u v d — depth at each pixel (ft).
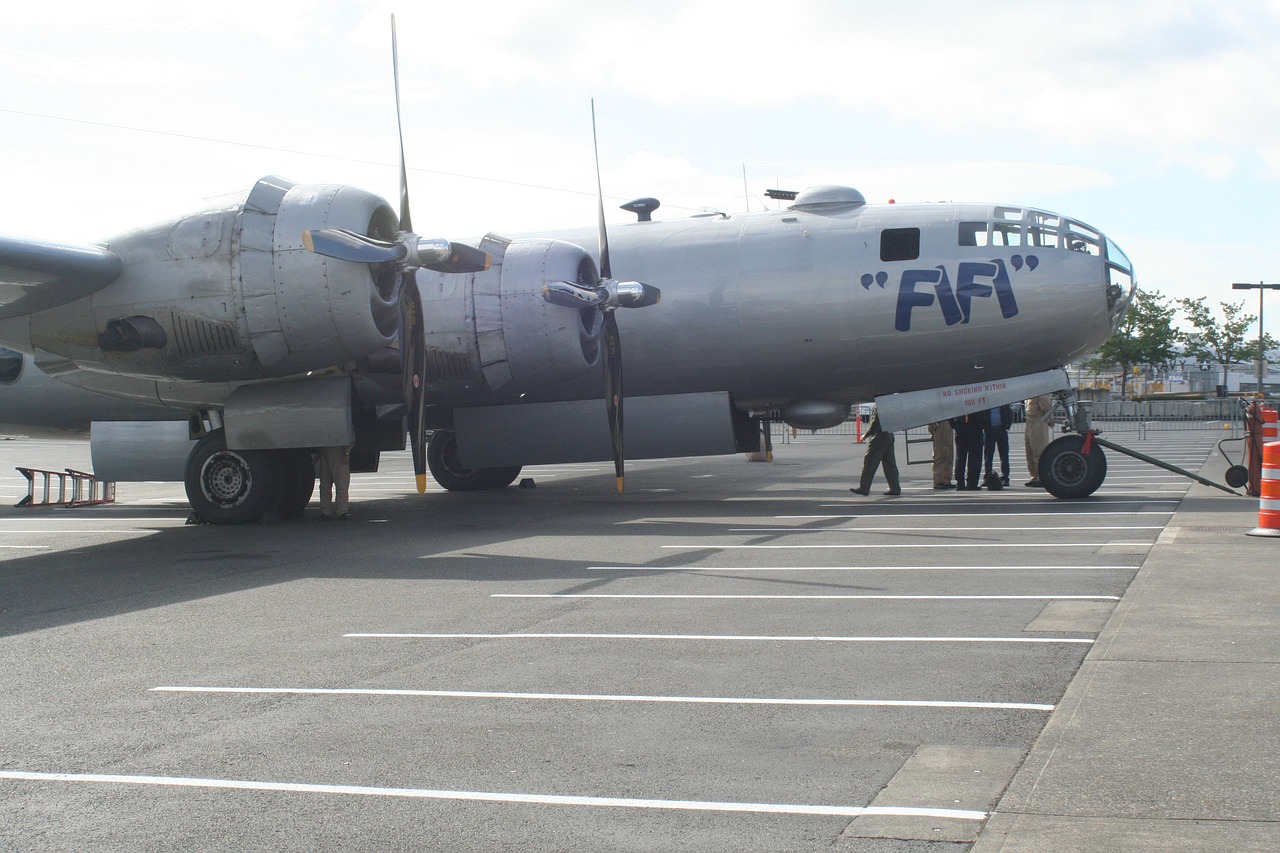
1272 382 225.56
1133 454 50.85
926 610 26.30
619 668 21.54
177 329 43.91
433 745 17.01
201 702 19.77
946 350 51.26
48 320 45.11
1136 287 52.54
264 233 43.39
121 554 40.63
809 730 17.26
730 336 53.16
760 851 12.76
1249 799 13.83
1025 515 45.19
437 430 62.39
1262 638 22.41
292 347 43.93
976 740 16.47
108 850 13.21
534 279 49.85
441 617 27.17
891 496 56.13
